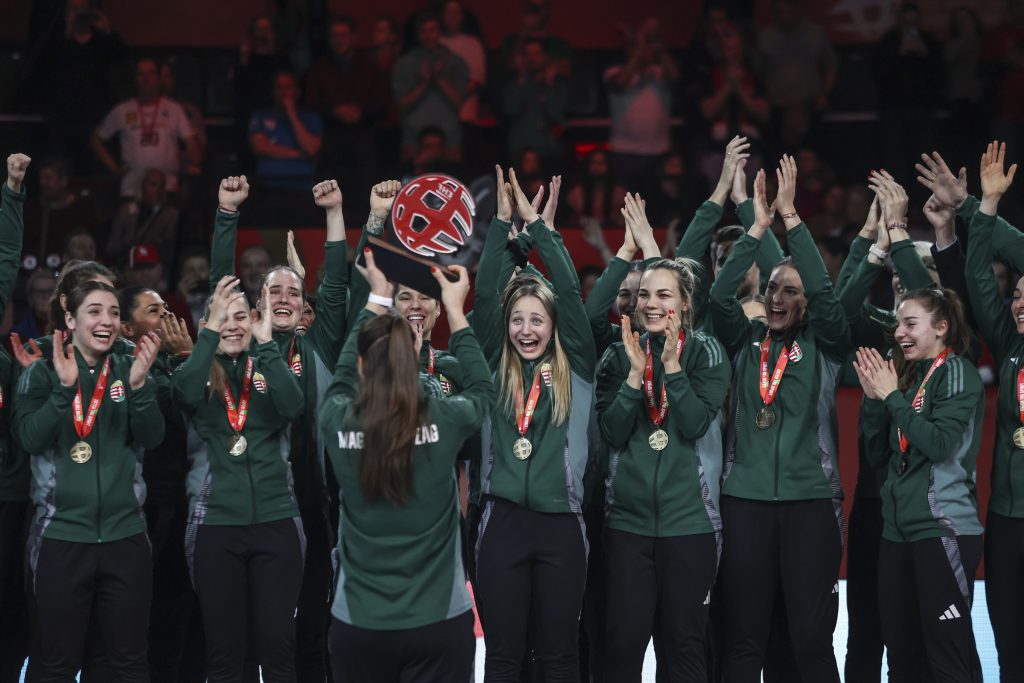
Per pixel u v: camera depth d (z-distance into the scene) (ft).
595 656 25.58
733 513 24.66
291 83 55.47
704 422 23.59
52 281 40.11
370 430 19.27
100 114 57.21
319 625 25.45
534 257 47.73
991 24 64.64
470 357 21.03
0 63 57.21
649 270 24.59
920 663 24.63
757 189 25.52
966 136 57.62
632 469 24.08
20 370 25.11
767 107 57.82
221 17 65.10
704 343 24.79
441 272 21.31
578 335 24.03
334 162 55.72
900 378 25.35
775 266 26.81
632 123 57.00
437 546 19.83
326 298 25.58
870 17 65.77
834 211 54.60
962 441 23.89
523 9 63.77
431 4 59.82
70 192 52.95
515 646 22.94
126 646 23.39
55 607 22.89
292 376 23.62
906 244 25.55
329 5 65.98
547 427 23.58
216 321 23.25
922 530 23.68
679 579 23.66
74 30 57.26
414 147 56.08
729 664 24.62
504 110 57.21
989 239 25.29
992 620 24.27
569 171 55.21
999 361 25.41
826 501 24.66
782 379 25.07
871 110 62.59
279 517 23.84
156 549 25.45
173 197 52.60
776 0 58.95
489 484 23.59
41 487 23.29
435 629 19.49
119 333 25.29
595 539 25.79
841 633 34.53
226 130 59.82
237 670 23.70
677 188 54.75
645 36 57.62
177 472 25.70
